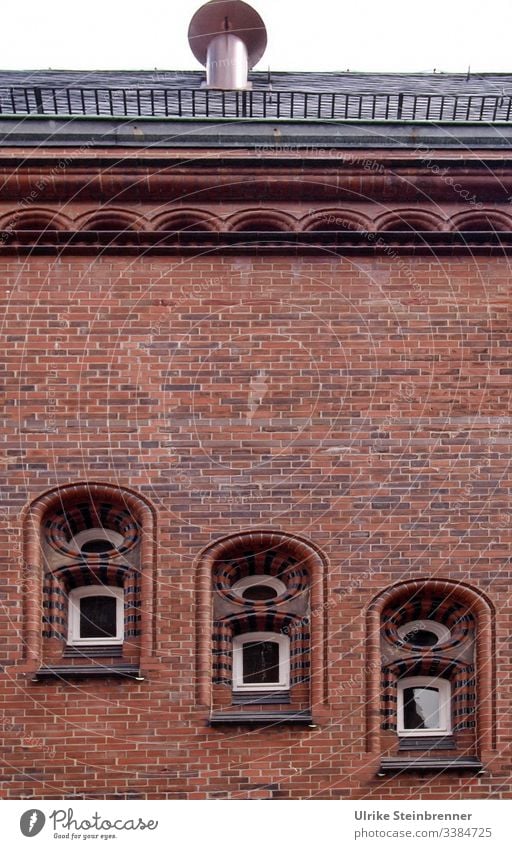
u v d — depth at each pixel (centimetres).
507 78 2531
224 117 2009
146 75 2512
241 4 2231
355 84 2444
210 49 2256
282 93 2100
